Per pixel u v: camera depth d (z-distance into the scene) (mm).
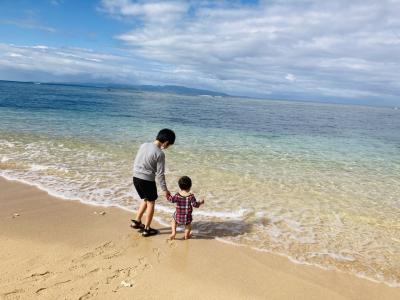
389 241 6250
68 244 5262
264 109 62688
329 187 9539
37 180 8461
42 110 25594
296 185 9508
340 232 6520
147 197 5691
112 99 55188
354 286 4668
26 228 5734
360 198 8719
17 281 4102
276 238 6059
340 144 18953
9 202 6941
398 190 9625
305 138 20453
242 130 22312
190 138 16953
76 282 4188
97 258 4883
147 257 5043
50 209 6703
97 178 8891
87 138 14562
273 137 19703
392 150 17859
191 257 5145
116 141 14281
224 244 5684
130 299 3926
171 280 4438
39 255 4832
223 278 4602
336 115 57594
